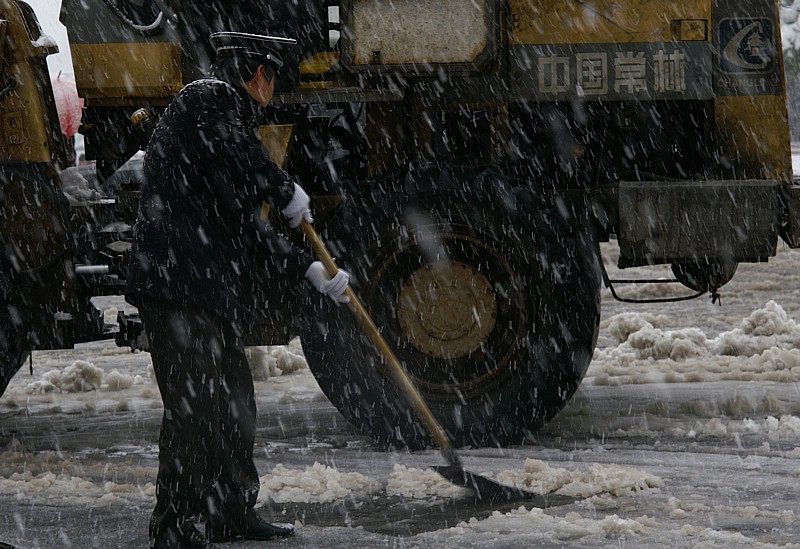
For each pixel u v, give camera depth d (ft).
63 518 43.83
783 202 55.16
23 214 55.16
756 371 74.59
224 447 39.37
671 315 101.76
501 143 54.90
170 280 37.42
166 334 37.68
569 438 55.57
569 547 37.60
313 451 54.70
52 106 57.06
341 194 56.75
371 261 53.72
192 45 53.72
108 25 53.36
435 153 55.16
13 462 54.95
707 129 55.16
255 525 39.96
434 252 53.93
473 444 53.93
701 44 54.24
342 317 53.57
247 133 38.65
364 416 54.08
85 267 57.36
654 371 75.77
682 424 57.98
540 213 53.62
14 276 55.67
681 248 53.01
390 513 42.91
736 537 37.81
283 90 53.88
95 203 58.13
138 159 60.54
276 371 81.66
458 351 54.13
